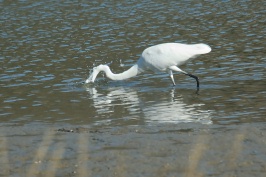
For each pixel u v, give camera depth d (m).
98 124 12.50
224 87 15.73
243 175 8.98
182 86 16.27
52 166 9.68
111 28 23.97
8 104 14.67
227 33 22.36
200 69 17.98
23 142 11.12
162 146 10.43
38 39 22.52
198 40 21.55
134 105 14.34
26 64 19.06
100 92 15.95
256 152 9.90
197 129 11.59
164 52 16.19
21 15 27.05
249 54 19.19
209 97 14.78
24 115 13.55
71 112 13.78
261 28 22.81
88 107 14.25
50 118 13.20
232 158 9.67
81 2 29.47
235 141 10.40
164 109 13.76
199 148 10.07
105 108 14.09
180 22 24.58
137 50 20.50
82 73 18.00
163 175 9.10
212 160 9.63
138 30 23.47
